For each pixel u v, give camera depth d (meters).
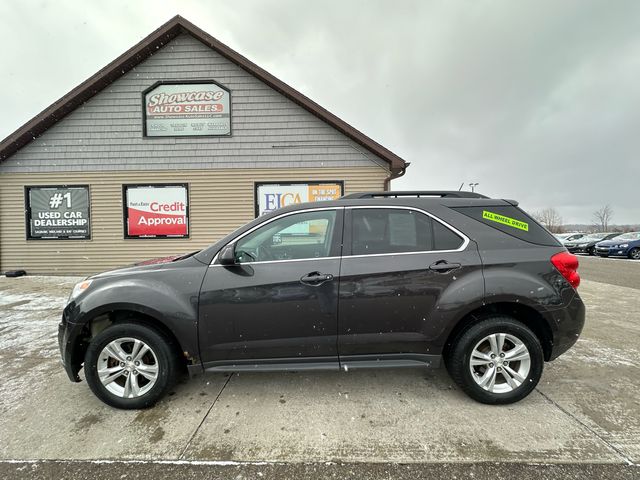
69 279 8.59
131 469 2.05
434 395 2.86
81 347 2.81
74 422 2.52
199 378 3.18
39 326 4.83
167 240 9.12
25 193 9.08
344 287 2.65
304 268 2.68
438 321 2.64
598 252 18.80
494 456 2.12
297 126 9.03
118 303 2.62
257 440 2.30
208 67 8.98
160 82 8.97
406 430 2.39
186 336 2.63
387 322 2.67
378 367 2.68
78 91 8.60
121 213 9.08
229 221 9.09
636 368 3.37
